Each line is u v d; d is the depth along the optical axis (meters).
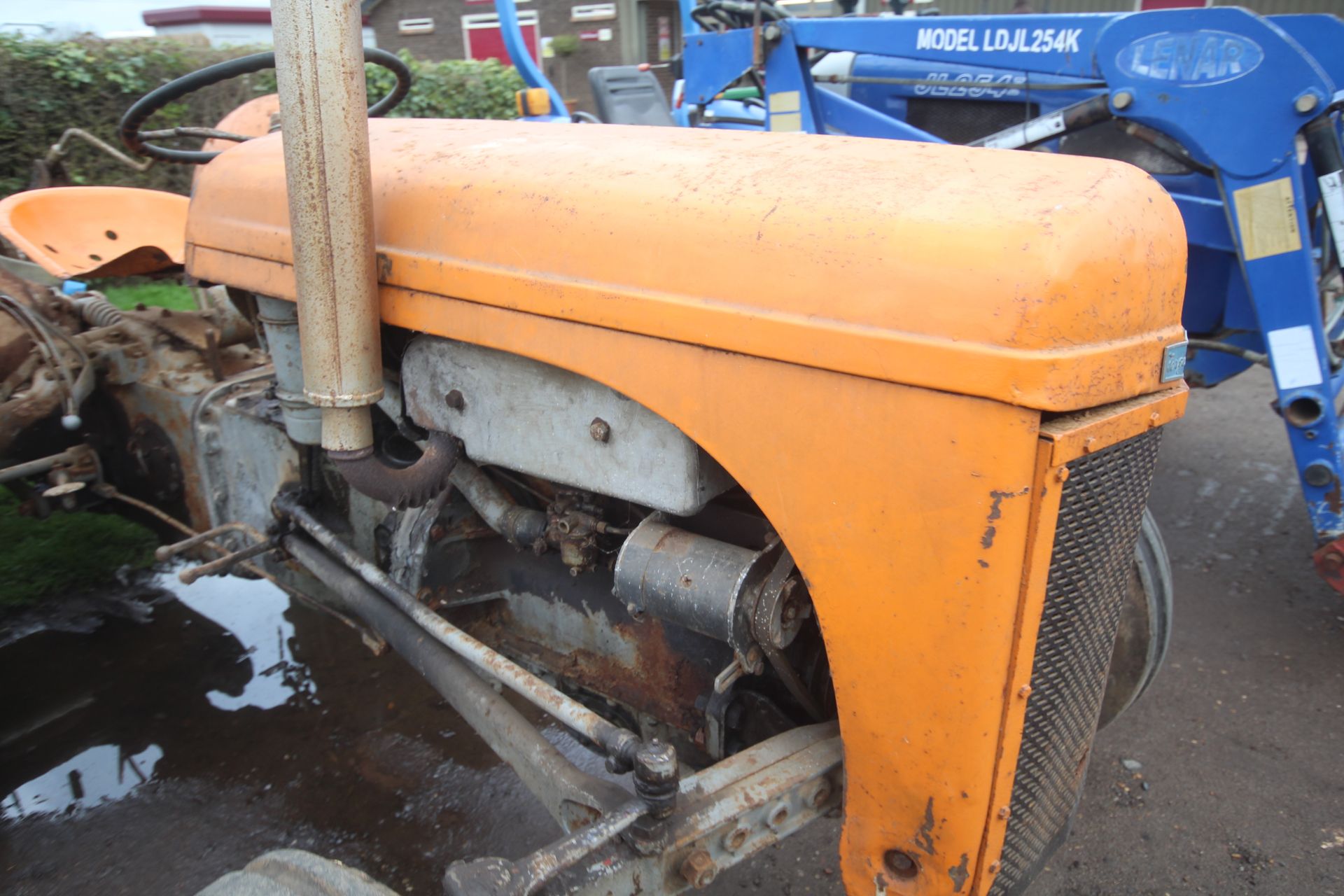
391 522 1.99
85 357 2.61
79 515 3.65
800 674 1.54
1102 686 1.40
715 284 1.14
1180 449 4.41
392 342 1.75
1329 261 3.09
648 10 11.85
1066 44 2.92
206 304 2.87
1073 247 0.99
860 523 1.09
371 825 2.25
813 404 1.09
